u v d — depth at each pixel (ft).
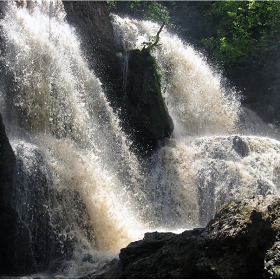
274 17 74.33
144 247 25.68
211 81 65.82
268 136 67.77
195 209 45.62
